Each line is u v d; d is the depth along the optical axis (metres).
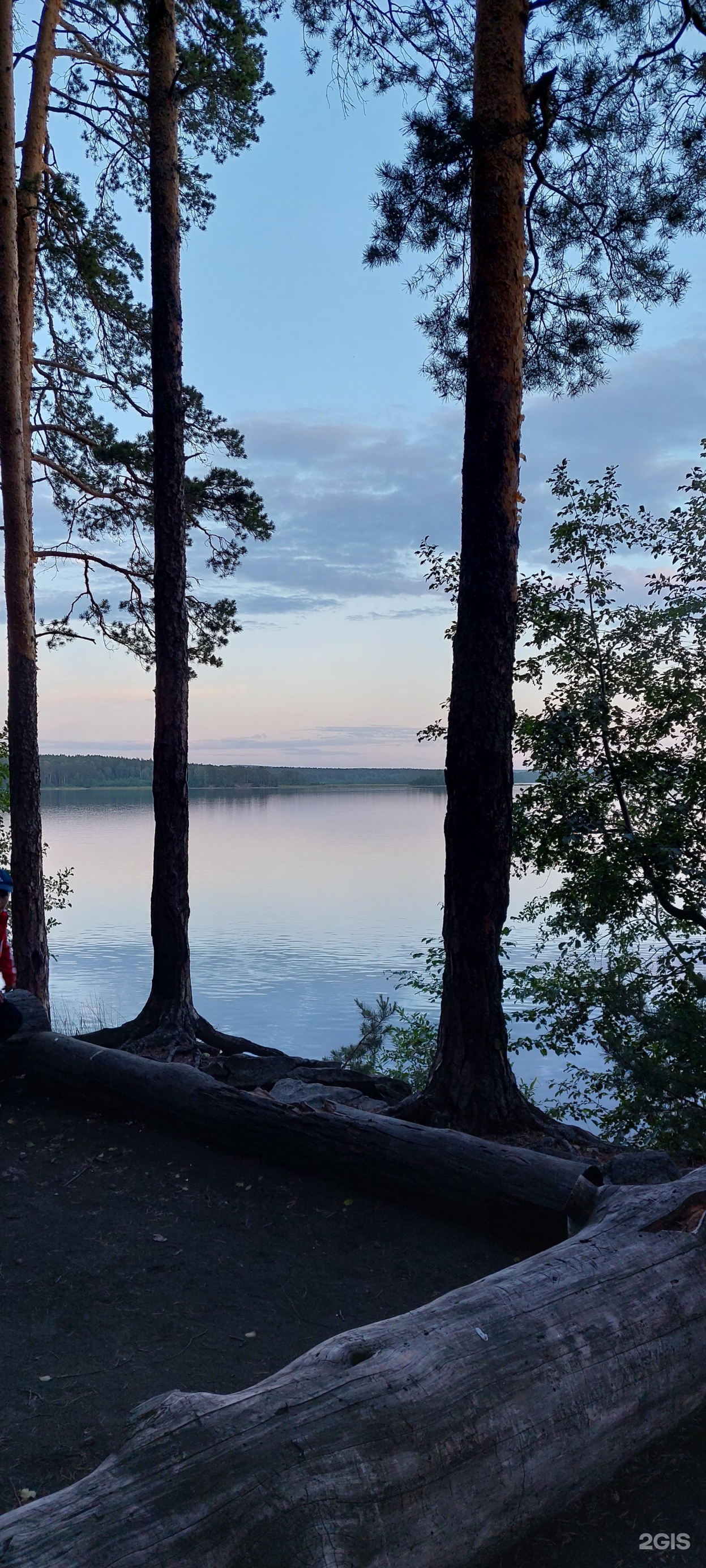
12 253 11.51
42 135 12.60
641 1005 8.05
